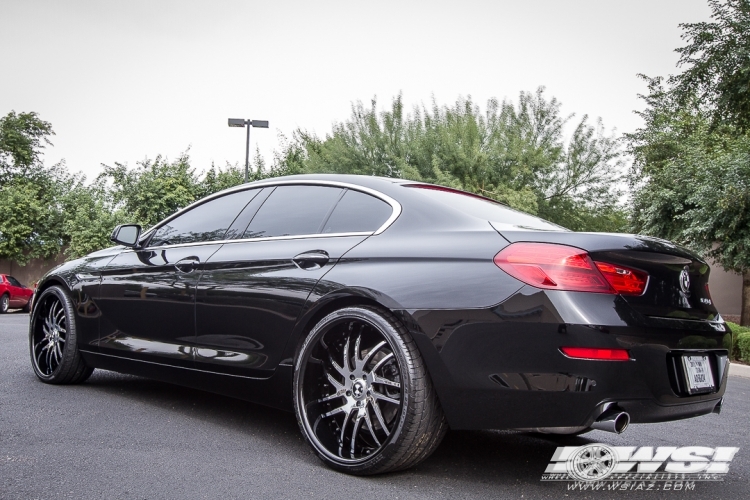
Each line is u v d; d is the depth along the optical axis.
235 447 3.14
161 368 3.85
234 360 3.37
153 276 3.94
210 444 3.17
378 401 2.78
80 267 4.57
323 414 3.00
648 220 15.41
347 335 3.00
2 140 33.97
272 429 3.53
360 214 3.21
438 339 2.61
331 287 2.97
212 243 3.75
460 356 2.57
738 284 22.36
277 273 3.24
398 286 2.76
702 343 2.74
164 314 3.81
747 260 13.02
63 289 4.58
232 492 2.50
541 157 23.30
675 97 12.90
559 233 2.65
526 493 2.67
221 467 2.81
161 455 2.96
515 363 2.50
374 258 2.93
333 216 3.31
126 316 4.09
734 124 12.66
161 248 4.07
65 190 30.03
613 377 2.40
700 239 13.74
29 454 2.88
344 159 25.02
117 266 4.24
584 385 2.40
